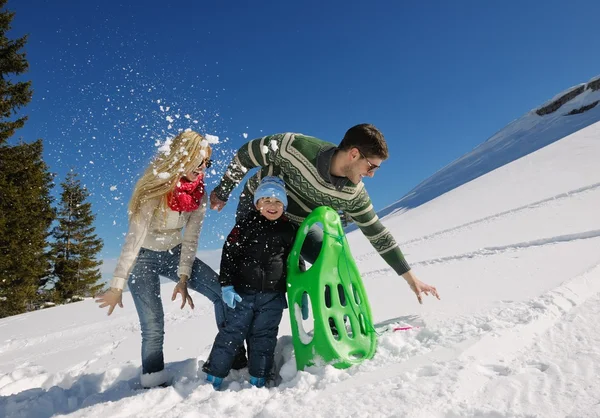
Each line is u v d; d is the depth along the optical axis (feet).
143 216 7.30
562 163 51.34
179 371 8.34
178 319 16.48
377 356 7.08
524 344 6.61
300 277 7.68
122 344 13.33
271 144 8.00
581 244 14.47
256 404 6.07
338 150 7.48
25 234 54.54
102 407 6.63
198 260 8.41
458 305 9.27
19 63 48.42
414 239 31.53
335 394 5.79
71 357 12.76
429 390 5.29
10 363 14.05
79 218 79.77
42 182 54.44
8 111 47.83
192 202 7.76
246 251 7.75
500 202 41.34
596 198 26.94
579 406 4.58
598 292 8.91
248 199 8.88
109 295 6.96
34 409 7.06
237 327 7.55
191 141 7.51
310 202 8.15
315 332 7.20
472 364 5.84
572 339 6.53
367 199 8.30
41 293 75.46
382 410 5.04
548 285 9.50
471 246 21.24
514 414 4.53
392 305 10.64
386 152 7.19
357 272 7.91
